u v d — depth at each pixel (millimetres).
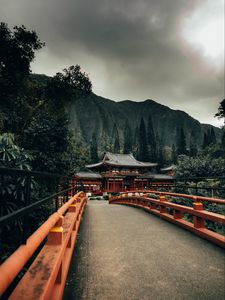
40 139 11469
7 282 1237
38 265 2404
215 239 5910
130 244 5992
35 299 1747
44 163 10844
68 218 5496
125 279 3906
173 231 7438
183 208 7949
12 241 5230
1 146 6594
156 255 5125
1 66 13375
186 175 25250
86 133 145750
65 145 12641
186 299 3268
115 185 59250
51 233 3154
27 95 15789
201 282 3801
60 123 12484
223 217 5715
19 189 4875
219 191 17656
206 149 47719
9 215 1462
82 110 155750
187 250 5469
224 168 25062
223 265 4543
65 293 3420
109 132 158625
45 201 2561
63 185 6410
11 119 12484
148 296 3340
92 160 87625
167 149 127062
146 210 12805
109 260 4816
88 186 58906
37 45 13836
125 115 191375
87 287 3613
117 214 11711
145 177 62156
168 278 3949
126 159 65562
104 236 6863
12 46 13102
